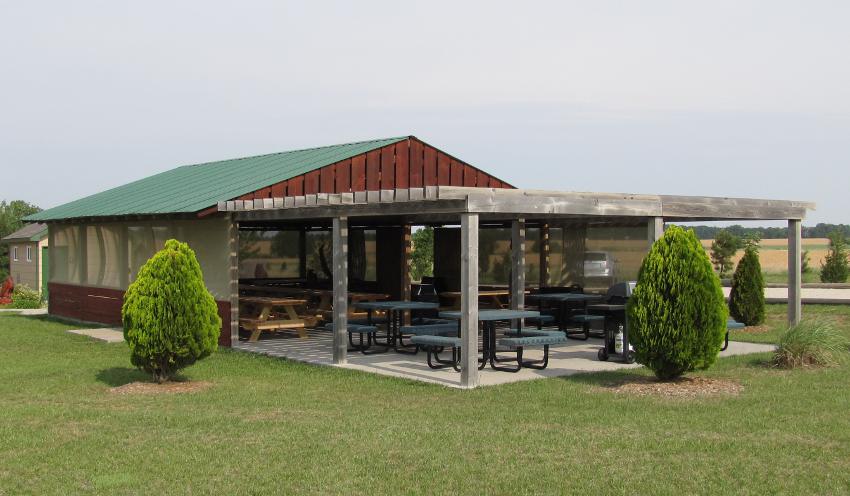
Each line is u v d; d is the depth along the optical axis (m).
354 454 7.40
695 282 10.48
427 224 19.64
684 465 7.00
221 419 8.92
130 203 19.94
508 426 8.51
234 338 15.57
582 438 7.91
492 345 12.59
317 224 20.06
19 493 6.45
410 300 19.03
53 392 10.75
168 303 10.91
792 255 15.58
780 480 6.61
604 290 19.58
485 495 6.32
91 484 6.64
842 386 10.66
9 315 24.73
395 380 11.50
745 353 14.01
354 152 18.66
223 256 15.84
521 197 11.19
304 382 11.42
